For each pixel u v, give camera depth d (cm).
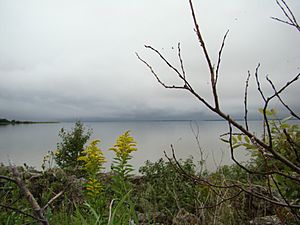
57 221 226
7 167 383
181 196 335
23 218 221
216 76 92
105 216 250
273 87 99
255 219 202
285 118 155
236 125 96
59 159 819
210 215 207
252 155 155
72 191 369
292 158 151
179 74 97
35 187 384
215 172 225
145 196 349
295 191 152
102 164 440
